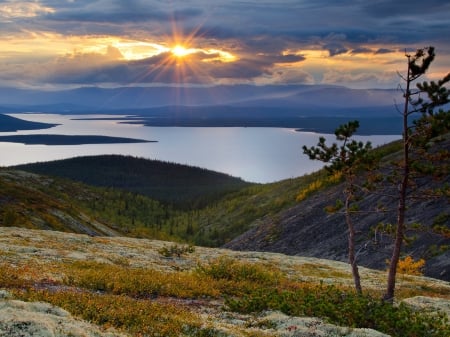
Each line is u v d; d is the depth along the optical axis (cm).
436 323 1764
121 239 5056
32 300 1429
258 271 2905
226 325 1518
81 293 1717
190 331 1400
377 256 5972
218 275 2800
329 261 4900
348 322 1730
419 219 6444
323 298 1938
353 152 2300
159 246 4678
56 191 16775
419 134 2197
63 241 4022
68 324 1197
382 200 7756
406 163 2297
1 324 1078
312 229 8744
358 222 7612
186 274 2925
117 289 2036
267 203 15762
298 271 3997
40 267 2342
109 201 19125
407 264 4706
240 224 14912
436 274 4762
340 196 9500
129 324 1387
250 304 1900
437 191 2275
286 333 1451
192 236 16462
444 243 5306
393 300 2364
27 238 3844
